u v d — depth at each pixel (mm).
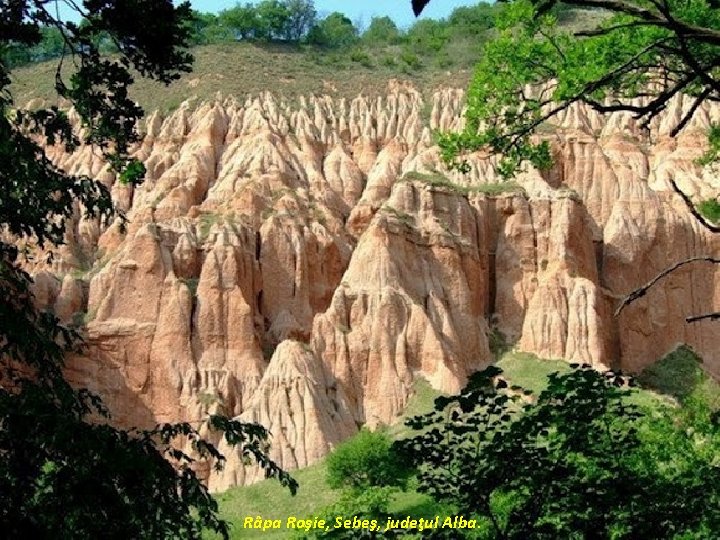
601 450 20234
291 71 131750
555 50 30812
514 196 98125
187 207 101312
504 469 19359
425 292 89188
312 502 59281
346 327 85312
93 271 91750
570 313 90875
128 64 22125
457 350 86000
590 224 102000
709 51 23578
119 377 82875
